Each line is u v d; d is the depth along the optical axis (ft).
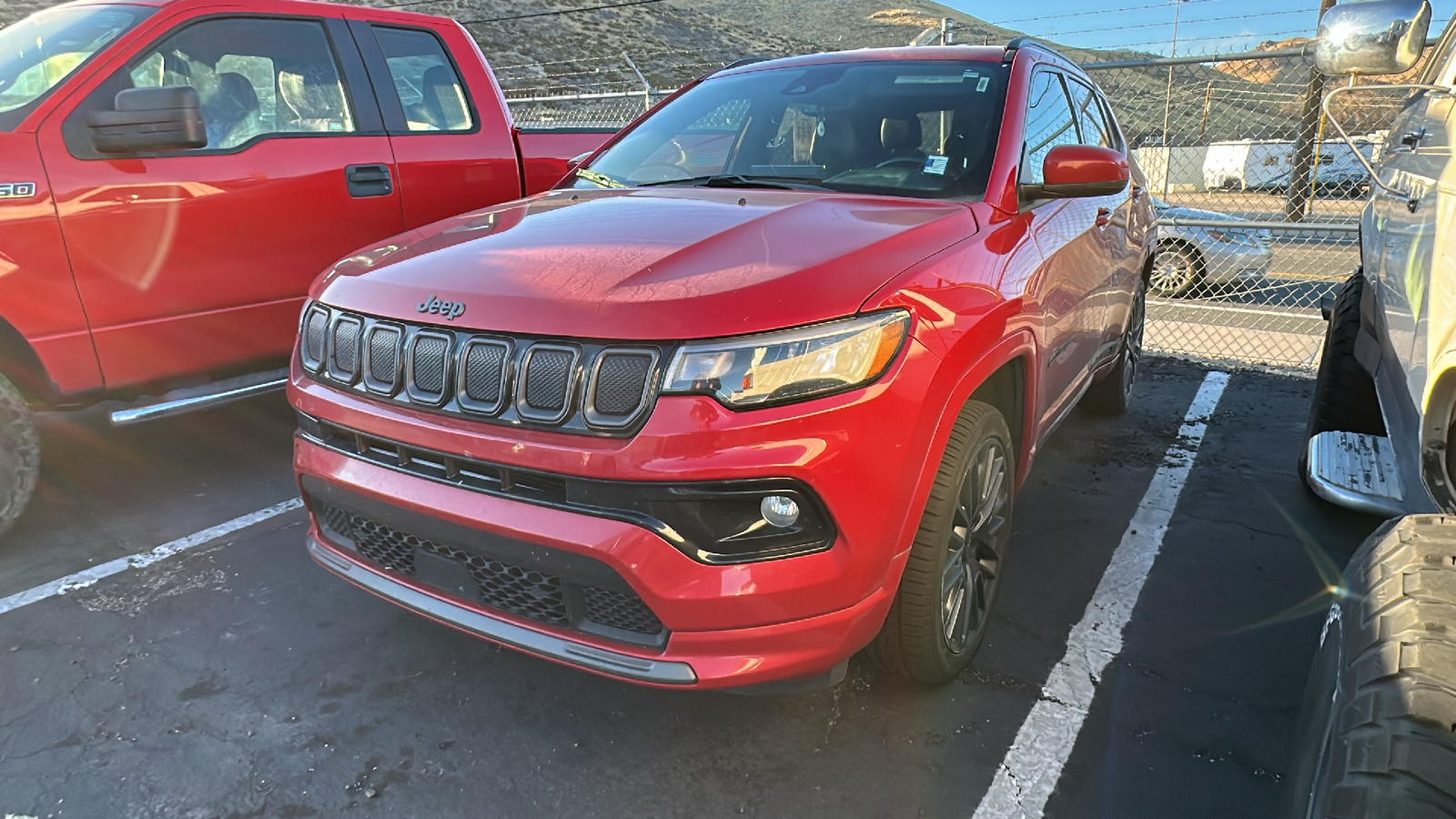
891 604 6.69
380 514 6.84
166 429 14.67
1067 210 10.01
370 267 7.52
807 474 5.73
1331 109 7.14
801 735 7.27
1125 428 15.30
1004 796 6.61
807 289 5.98
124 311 10.96
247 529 11.04
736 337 5.71
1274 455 13.89
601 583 5.92
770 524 5.87
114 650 8.44
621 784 6.74
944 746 7.14
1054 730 7.34
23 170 10.03
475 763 6.97
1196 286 27.35
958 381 6.66
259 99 12.50
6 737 7.22
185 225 11.40
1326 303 13.19
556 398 5.98
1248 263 26.71
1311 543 10.77
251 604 9.27
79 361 10.64
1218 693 7.82
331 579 9.82
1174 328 24.08
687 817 6.43
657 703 7.70
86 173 10.53
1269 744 7.16
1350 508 7.77
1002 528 8.21
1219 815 6.41
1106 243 11.44
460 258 7.10
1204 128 22.36
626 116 38.22
